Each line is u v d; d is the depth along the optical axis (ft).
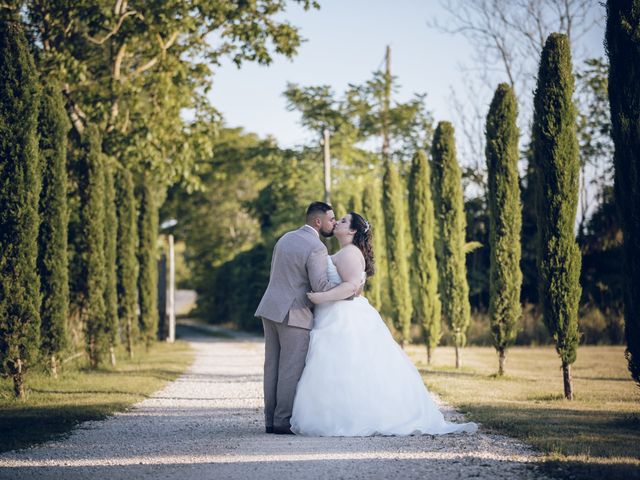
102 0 68.13
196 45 75.87
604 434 21.42
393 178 70.03
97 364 53.83
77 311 56.44
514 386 39.96
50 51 66.28
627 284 25.39
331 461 17.67
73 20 67.87
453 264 55.21
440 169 56.24
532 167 98.27
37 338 34.99
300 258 23.98
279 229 122.11
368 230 25.16
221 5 72.95
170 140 72.79
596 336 80.59
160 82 71.31
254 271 138.10
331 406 22.63
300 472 16.46
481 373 49.73
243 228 176.24
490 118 46.75
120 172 70.13
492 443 20.03
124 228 71.10
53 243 42.63
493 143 46.57
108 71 77.51
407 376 23.27
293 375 23.62
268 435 23.08
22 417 27.58
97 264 53.93
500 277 46.19
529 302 96.68
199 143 74.23
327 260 24.30
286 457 18.42
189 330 152.66
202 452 19.75
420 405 22.99
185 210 173.06
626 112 25.09
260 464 17.58
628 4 25.20
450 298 55.06
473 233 110.73
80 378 44.62
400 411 22.57
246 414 29.45
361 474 16.07
